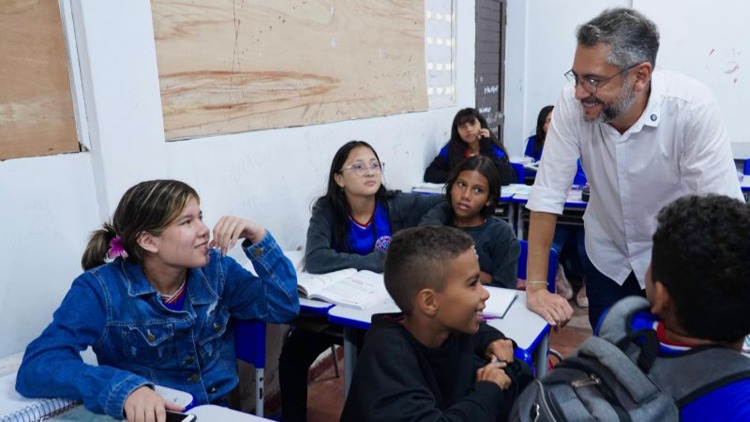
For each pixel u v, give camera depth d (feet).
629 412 2.07
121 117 5.39
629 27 4.07
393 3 10.26
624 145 4.86
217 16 6.47
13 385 3.85
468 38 13.89
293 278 4.92
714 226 2.11
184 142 6.17
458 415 3.40
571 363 2.42
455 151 12.33
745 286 2.04
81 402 3.55
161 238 4.07
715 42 15.31
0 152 4.62
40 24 4.82
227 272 4.84
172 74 6.02
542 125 15.49
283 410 6.76
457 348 3.95
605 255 5.64
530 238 5.55
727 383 2.01
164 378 4.41
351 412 3.79
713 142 4.53
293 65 7.74
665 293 2.23
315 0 8.06
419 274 3.74
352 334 5.59
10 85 4.65
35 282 4.92
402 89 10.96
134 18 5.42
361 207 7.22
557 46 17.66
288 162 7.79
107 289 4.09
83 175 5.24
